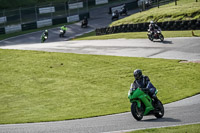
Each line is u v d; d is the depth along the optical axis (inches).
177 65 3080.7
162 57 3398.1
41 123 1721.2
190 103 1903.3
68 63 3570.4
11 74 3329.2
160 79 2773.1
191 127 1206.9
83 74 3137.3
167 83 2657.5
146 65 3191.4
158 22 4948.3
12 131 1517.0
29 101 2469.2
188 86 2524.6
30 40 6584.6
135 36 4766.2
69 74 3179.1
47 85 2896.2
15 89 2844.5
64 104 2314.2
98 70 3216.0
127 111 1871.3
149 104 1441.9
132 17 5944.9
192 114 1542.8
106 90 2625.5
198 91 2272.4
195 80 2662.4
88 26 7672.2
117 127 1392.7
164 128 1234.6
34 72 3341.5
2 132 1509.6
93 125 1498.5
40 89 2795.3
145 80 1461.6
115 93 2522.1
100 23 7834.6
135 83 1471.5
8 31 7662.4
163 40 4183.1
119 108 2030.0
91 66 3378.4
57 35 6968.5
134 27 5310.0
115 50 3998.5
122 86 2704.2
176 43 3909.9
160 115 1536.7
